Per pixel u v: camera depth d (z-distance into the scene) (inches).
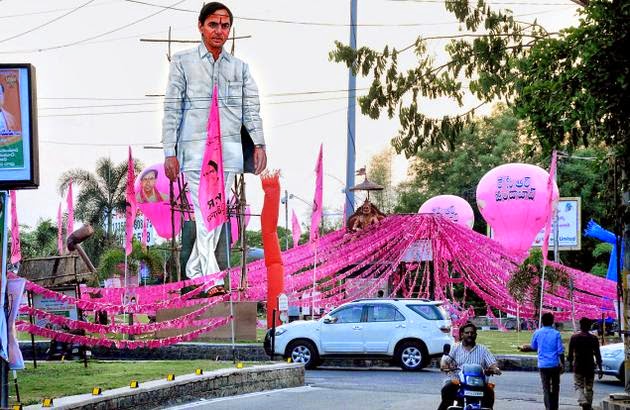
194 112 1889.8
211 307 1617.9
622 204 824.9
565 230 2539.4
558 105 732.0
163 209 2662.4
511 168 2151.8
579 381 860.6
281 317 1573.6
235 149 1868.8
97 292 1702.8
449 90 951.6
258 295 1824.6
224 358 1471.5
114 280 2519.7
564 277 1897.1
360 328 1280.8
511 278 1959.9
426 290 2058.3
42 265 1386.6
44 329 1111.6
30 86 703.7
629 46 709.9
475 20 935.7
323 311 2041.1
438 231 2003.0
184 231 1865.2
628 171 809.5
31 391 772.6
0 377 681.6
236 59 1919.3
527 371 1334.9
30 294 1212.5
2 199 699.4
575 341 860.6
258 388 994.1
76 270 1423.5
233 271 1879.9
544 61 745.0
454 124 957.8
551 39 749.3
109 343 1264.8
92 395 726.5
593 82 721.0
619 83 713.6
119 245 3447.3
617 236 837.8
